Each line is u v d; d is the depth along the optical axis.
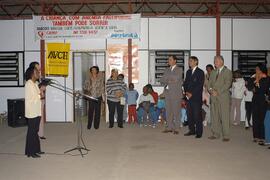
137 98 12.88
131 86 12.75
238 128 11.69
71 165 6.95
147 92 12.28
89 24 13.19
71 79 13.42
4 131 11.41
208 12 13.48
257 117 8.90
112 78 11.83
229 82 9.33
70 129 11.64
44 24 13.27
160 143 9.05
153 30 13.41
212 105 9.66
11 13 13.78
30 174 6.35
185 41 13.46
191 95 9.83
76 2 13.30
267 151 8.05
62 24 13.23
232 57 13.51
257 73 8.81
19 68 13.65
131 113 12.77
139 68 13.43
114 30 13.19
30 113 7.59
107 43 13.39
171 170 6.52
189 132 10.23
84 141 9.39
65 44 13.12
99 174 6.30
